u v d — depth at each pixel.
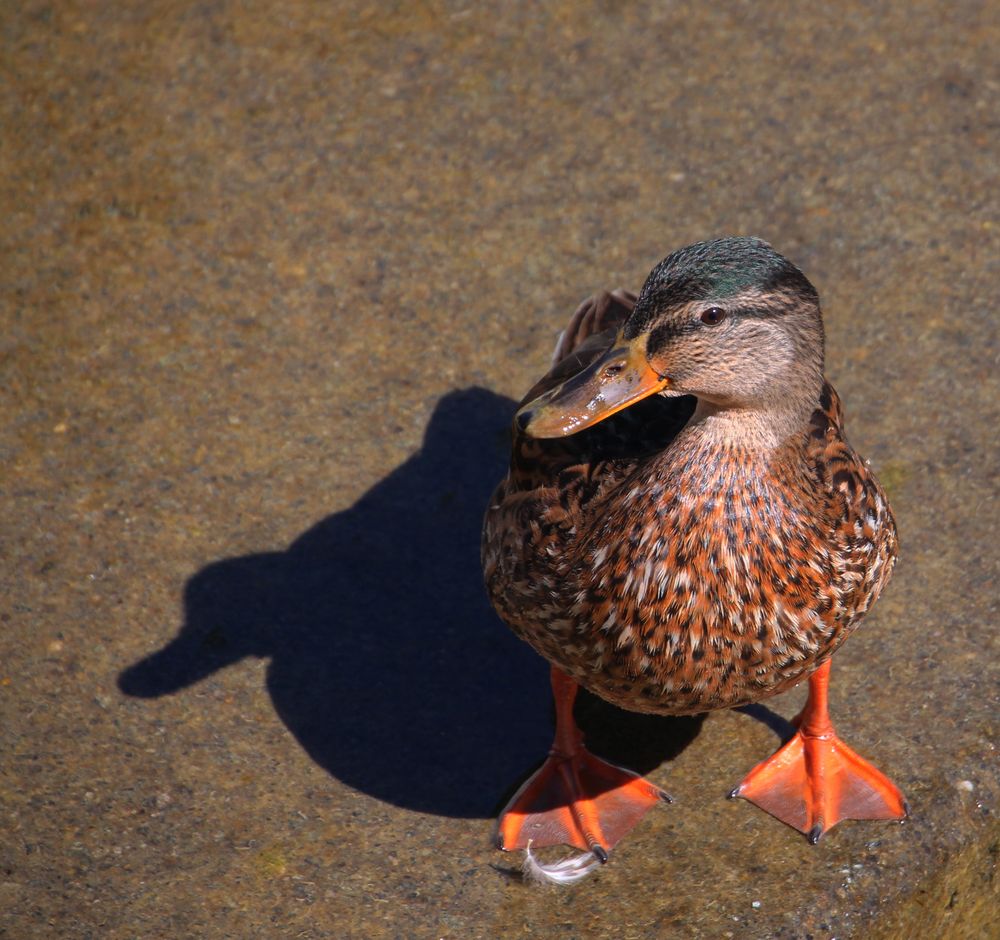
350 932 7.28
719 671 7.16
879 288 11.01
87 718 8.36
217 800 7.95
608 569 7.07
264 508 9.70
